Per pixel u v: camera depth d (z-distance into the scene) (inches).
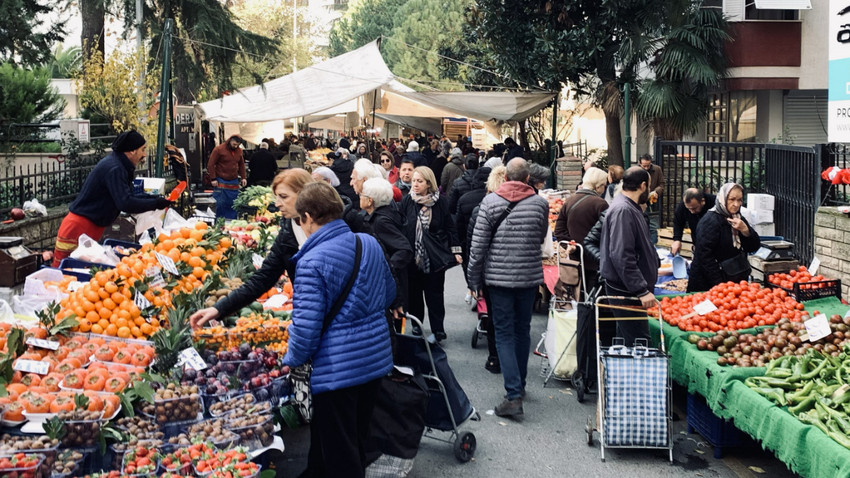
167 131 677.9
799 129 845.2
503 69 912.3
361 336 184.4
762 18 811.4
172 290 240.2
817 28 800.9
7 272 274.8
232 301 205.5
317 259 181.3
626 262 260.7
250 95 693.9
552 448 257.3
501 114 812.6
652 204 539.8
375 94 796.0
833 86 394.6
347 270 183.3
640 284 260.5
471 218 365.7
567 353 319.3
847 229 359.9
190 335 215.0
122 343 212.8
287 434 261.1
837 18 391.2
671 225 584.1
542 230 285.6
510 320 284.2
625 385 248.4
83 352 205.9
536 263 284.7
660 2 800.3
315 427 191.2
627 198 266.4
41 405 177.8
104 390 190.9
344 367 181.8
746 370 236.8
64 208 486.9
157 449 181.6
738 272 319.6
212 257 265.3
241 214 557.3
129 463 173.8
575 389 315.3
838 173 361.4
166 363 203.6
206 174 796.6
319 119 1331.2
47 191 490.6
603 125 1199.6
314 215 187.0
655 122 810.8
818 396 211.2
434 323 377.4
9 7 580.7
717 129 903.1
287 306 260.4
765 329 265.6
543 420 281.7
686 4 787.4
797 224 450.0
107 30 740.0
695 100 802.2
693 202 373.1
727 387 234.8
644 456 252.4
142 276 231.3
